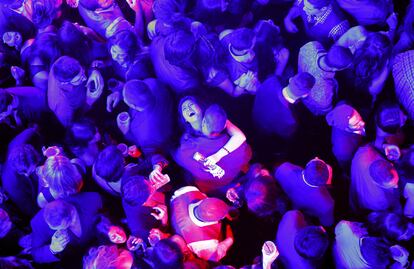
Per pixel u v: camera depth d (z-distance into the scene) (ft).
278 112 10.48
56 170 10.19
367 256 8.45
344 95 11.51
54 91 11.37
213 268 10.02
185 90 11.07
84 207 10.37
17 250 11.67
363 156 9.77
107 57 12.78
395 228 8.97
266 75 12.39
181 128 11.08
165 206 10.83
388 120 9.59
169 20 11.59
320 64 10.25
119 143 13.16
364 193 9.77
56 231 10.08
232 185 11.50
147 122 10.66
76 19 15.05
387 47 10.38
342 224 9.30
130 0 13.16
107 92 13.14
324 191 9.62
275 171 10.70
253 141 12.62
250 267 10.05
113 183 10.89
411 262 9.80
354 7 10.96
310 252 8.40
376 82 10.74
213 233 10.05
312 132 12.44
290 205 10.03
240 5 12.69
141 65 11.35
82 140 11.05
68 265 10.78
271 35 12.38
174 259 8.97
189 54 10.12
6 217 11.10
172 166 12.73
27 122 12.12
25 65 12.50
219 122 9.93
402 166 9.45
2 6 12.82
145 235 10.54
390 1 11.28
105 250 9.61
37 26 13.12
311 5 10.74
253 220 12.40
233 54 10.47
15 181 11.06
